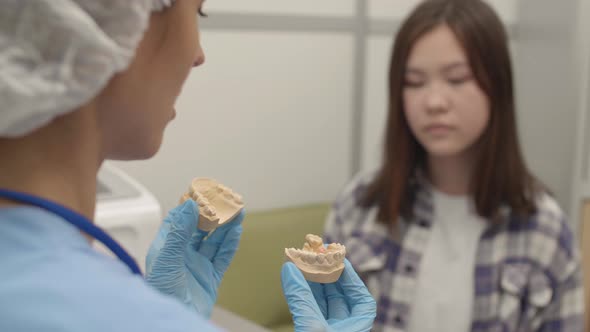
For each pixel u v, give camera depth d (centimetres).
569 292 160
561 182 226
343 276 77
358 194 176
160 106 48
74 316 35
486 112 152
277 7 196
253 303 178
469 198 162
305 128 208
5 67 39
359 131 217
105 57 41
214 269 81
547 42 228
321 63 207
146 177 180
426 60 150
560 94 223
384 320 162
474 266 158
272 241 185
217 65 188
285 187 207
